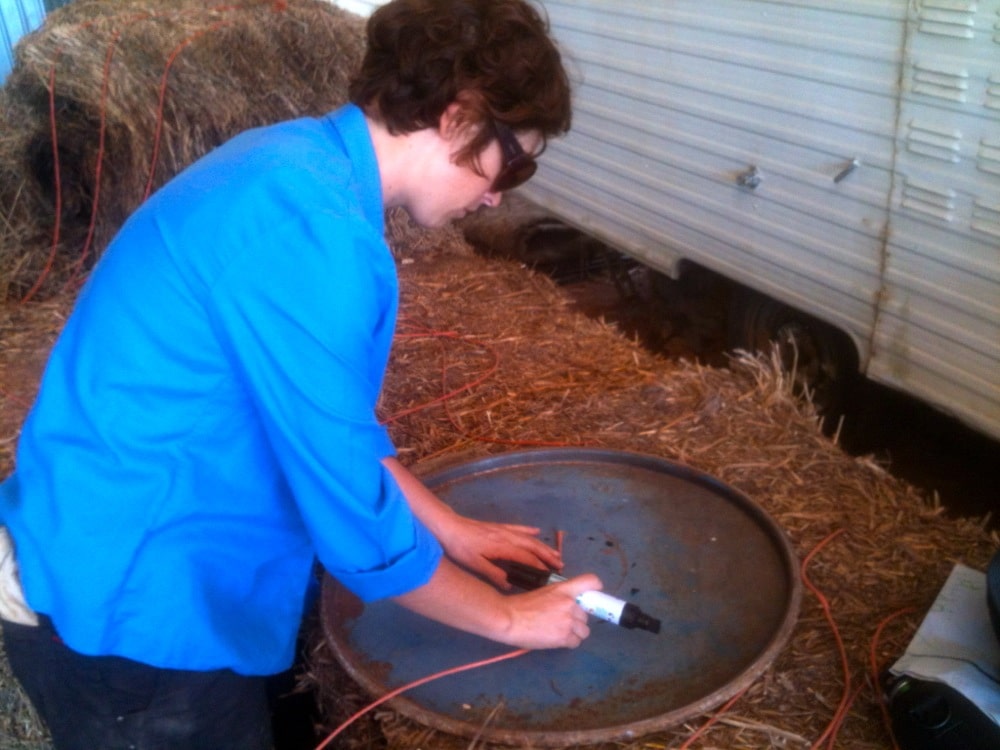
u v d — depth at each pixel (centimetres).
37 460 122
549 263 463
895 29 224
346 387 109
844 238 256
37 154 371
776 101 262
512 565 162
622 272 444
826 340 304
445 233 381
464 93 116
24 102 362
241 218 110
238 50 369
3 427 268
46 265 369
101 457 117
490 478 205
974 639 159
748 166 280
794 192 267
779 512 204
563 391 262
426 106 117
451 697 150
